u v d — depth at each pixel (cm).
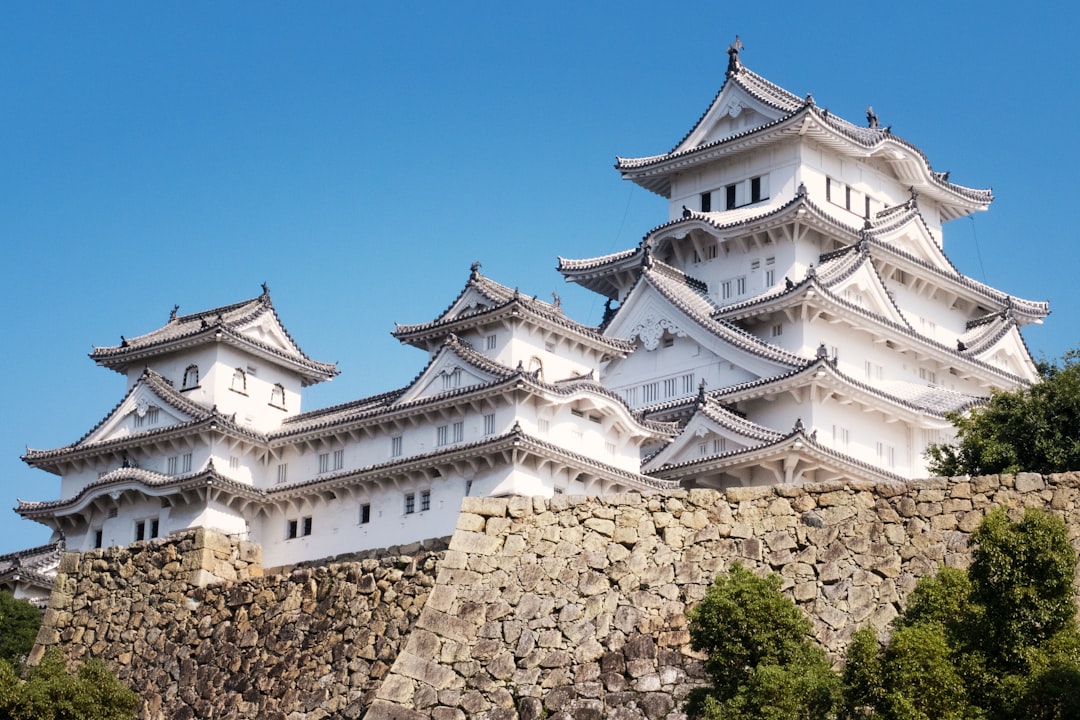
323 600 5088
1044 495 4528
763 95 11369
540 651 4553
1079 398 6500
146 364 10088
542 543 4700
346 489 9194
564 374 9531
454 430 8994
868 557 4538
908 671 3947
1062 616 4116
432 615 4647
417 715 4531
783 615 4234
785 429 9800
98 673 5141
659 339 10475
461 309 9638
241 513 9412
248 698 5053
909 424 10112
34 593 9312
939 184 11962
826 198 11231
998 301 11762
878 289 10694
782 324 10406
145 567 5591
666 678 4438
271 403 9975
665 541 4650
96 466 9944
